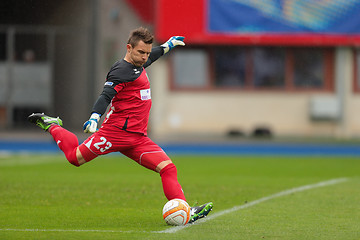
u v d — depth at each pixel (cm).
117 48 7319
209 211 2181
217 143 6475
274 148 6122
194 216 2128
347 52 7369
